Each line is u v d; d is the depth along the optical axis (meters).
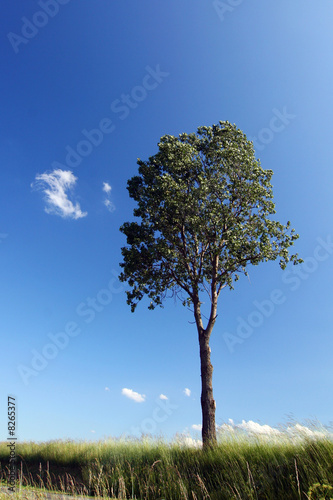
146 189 17.02
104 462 13.09
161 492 9.45
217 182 15.91
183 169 16.67
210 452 11.23
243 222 16.05
